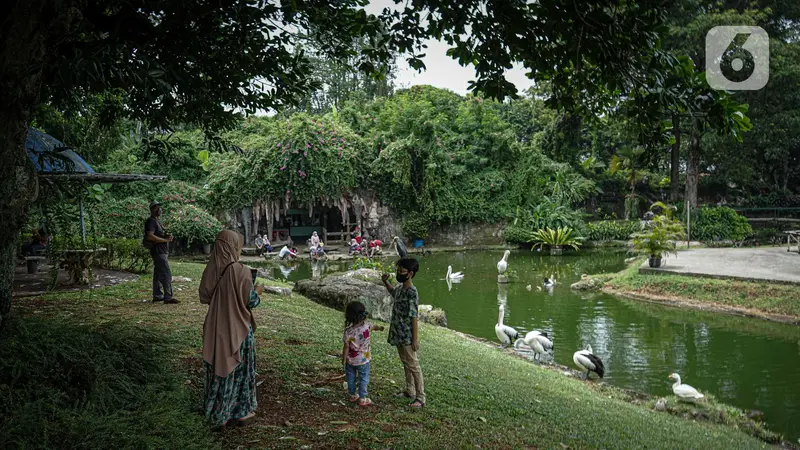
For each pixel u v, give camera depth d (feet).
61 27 14.67
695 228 111.24
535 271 82.69
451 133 125.59
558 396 25.55
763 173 150.00
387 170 109.91
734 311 54.13
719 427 26.55
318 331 27.94
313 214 121.90
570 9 14.65
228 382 13.75
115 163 92.02
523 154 122.21
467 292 65.16
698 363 38.55
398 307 17.89
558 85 19.01
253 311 30.76
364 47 21.01
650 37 15.49
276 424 14.79
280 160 100.78
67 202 33.78
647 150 17.81
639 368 37.45
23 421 11.61
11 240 15.66
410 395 18.78
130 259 44.42
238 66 21.89
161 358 17.57
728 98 15.55
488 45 17.39
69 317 24.39
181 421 13.58
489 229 120.06
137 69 14.74
